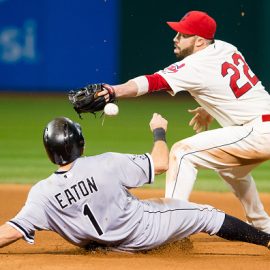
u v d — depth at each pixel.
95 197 18.77
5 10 83.31
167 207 19.62
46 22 83.50
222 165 22.80
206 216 19.94
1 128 60.88
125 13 85.00
